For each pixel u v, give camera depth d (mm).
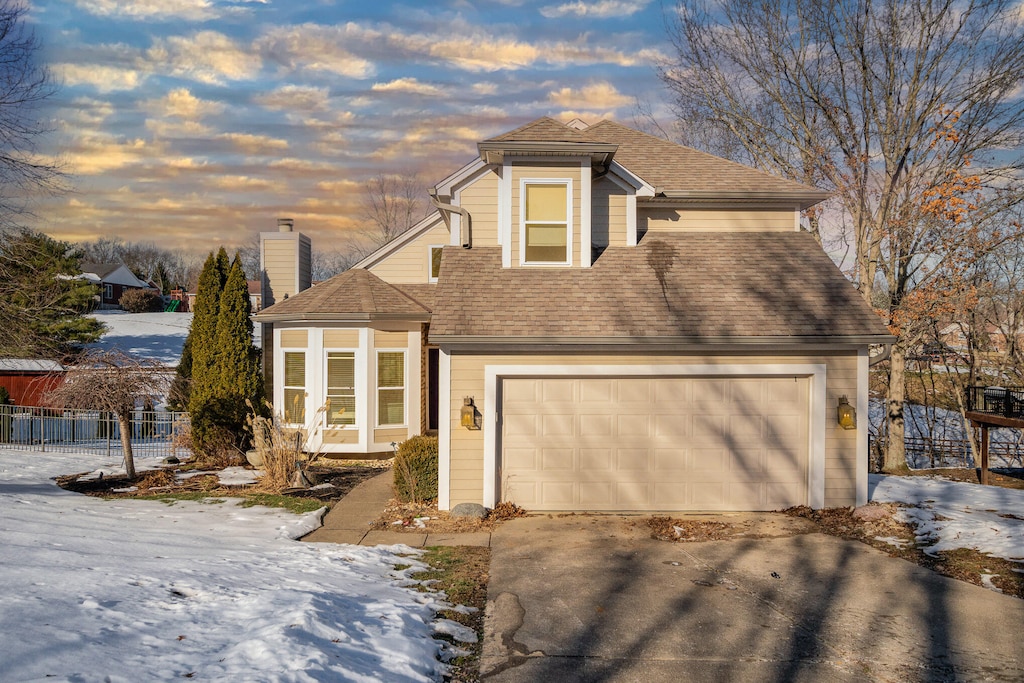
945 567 8734
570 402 11461
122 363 15094
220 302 16688
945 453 24578
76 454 18828
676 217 14211
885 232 21281
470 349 11305
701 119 28391
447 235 19141
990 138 20469
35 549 7910
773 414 11594
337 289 17266
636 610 7281
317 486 13445
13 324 22188
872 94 21750
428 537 10078
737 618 7090
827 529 10531
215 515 11281
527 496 11453
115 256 108000
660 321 11422
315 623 6016
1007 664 6098
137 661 5027
